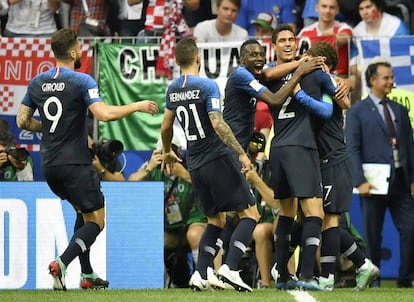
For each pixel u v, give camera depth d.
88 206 29.77
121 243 34.88
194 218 37.75
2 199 34.75
